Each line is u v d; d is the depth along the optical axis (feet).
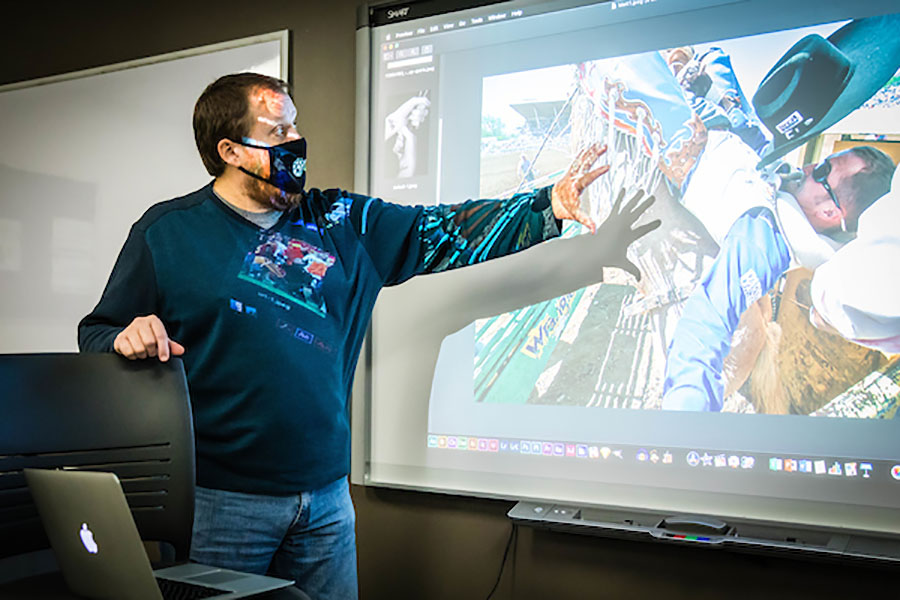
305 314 5.94
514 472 6.99
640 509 6.43
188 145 8.93
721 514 6.16
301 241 6.14
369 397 7.71
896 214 5.67
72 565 3.56
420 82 7.57
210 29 9.02
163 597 3.43
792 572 6.11
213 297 5.74
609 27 6.77
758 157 6.14
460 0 7.42
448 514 7.47
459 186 7.34
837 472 5.80
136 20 9.51
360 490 7.93
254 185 5.96
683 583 6.48
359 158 7.77
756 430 6.06
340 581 6.00
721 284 6.22
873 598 5.86
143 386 4.71
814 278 5.91
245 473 5.70
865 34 5.83
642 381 6.50
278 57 8.45
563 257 6.89
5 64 10.28
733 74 6.26
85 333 5.53
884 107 5.74
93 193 9.50
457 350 7.32
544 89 7.02
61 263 9.66
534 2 7.09
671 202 6.45
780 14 6.13
